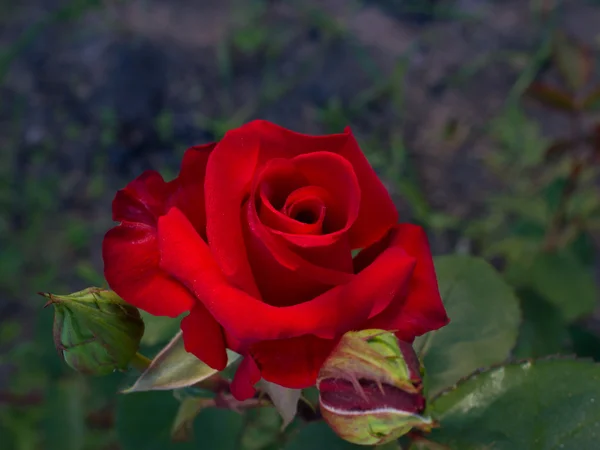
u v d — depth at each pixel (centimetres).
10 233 72
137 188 26
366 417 25
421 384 25
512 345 33
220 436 39
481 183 75
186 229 24
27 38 81
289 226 24
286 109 80
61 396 47
